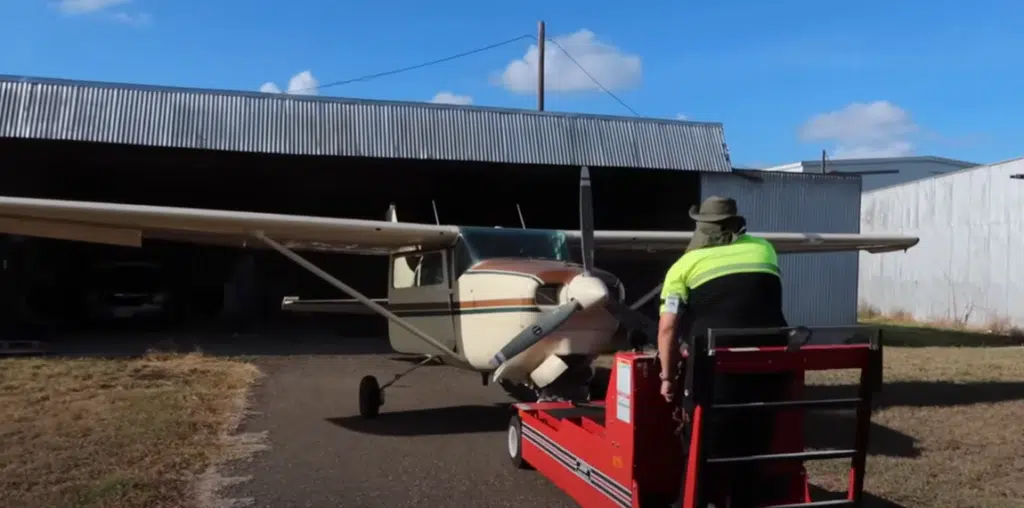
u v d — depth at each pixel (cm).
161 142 1238
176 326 1730
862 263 2545
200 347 1283
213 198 1991
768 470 364
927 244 2217
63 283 1716
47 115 1204
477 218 2117
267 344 1384
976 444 610
